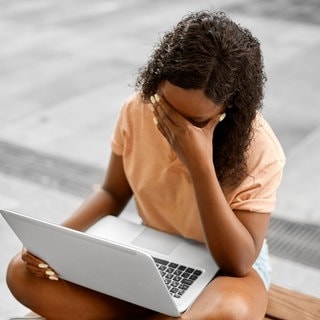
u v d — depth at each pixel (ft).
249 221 6.69
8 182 12.46
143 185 7.23
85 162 13.30
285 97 15.97
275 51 18.97
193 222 7.11
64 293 7.06
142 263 6.03
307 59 18.40
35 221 6.40
